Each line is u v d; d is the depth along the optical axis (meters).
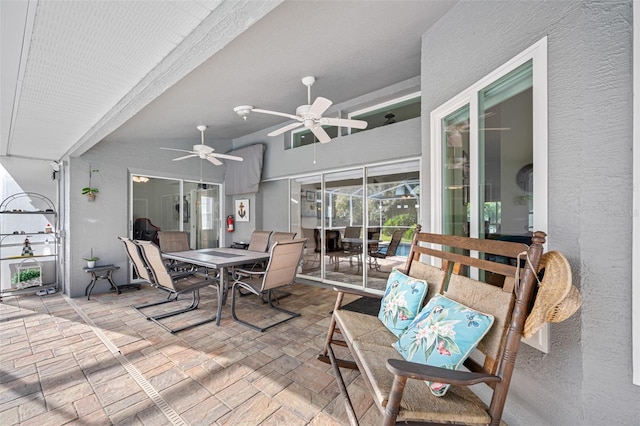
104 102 2.73
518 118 1.69
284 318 3.42
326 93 3.85
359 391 1.99
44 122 3.17
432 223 2.51
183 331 3.03
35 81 2.31
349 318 2.15
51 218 4.95
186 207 5.93
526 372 1.54
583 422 1.25
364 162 4.34
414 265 2.17
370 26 2.40
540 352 1.45
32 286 4.61
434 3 2.17
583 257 1.25
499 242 1.47
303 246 3.43
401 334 1.79
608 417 1.19
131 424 1.68
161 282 3.33
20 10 1.52
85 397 1.93
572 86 1.30
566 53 1.33
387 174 4.32
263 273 3.52
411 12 2.26
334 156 4.71
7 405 1.85
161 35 1.83
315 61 2.92
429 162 2.57
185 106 3.77
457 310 1.45
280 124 5.42
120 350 2.60
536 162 1.50
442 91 2.35
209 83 3.19
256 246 4.87
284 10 2.12
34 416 1.75
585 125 1.25
